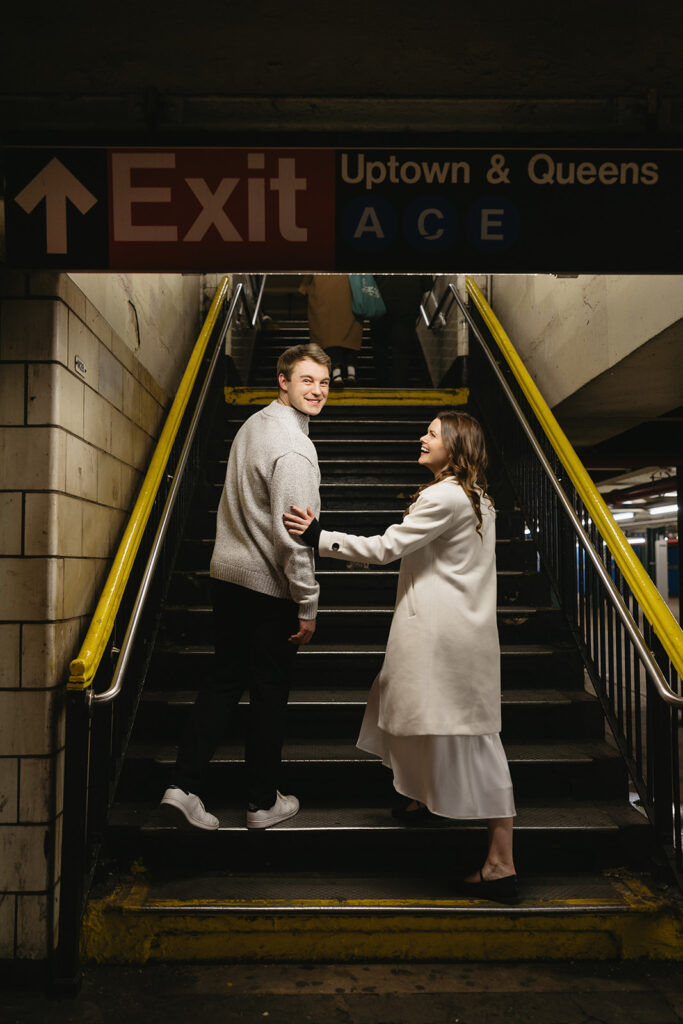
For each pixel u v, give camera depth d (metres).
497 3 2.03
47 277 2.27
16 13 2.01
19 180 2.14
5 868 2.21
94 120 2.15
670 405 4.70
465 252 2.18
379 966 2.29
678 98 2.15
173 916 2.29
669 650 2.48
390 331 6.43
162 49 2.05
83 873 2.29
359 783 2.84
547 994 2.14
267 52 2.06
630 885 2.47
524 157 2.18
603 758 2.87
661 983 2.21
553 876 2.56
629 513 18.97
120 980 2.21
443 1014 2.04
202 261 2.16
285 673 2.48
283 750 2.94
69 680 2.19
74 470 2.45
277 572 2.41
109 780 2.65
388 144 2.18
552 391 4.74
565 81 2.12
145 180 2.15
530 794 2.88
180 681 3.28
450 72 2.10
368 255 2.18
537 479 4.17
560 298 4.58
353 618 3.60
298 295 11.88
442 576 2.32
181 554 4.01
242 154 2.16
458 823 2.57
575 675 3.37
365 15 2.02
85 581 2.59
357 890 2.42
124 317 3.34
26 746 2.23
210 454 4.83
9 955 2.21
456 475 2.41
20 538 2.25
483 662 2.28
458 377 5.89
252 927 2.29
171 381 4.53
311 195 2.17
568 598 3.62
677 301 3.01
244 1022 2.00
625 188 2.18
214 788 2.81
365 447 5.01
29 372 2.26
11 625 2.24
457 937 2.31
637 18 2.04
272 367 7.11
